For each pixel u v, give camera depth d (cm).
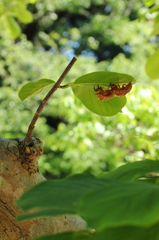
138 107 207
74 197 30
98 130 217
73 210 31
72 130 234
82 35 523
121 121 208
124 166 40
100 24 477
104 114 67
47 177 405
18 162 65
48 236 33
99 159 318
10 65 442
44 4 491
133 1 518
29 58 424
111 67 403
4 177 65
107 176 40
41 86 60
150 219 26
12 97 406
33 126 63
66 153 318
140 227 30
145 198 27
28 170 66
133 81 61
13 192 65
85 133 222
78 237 33
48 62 432
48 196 30
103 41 516
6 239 65
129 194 28
